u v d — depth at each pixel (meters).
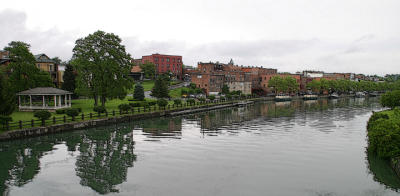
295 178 21.48
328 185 20.25
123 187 19.12
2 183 19.53
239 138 34.84
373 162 25.36
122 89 51.28
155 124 44.97
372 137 26.73
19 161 24.25
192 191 18.70
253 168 23.59
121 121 45.06
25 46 49.78
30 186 19.05
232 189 19.22
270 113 63.41
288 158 26.56
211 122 48.38
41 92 46.03
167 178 20.94
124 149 28.72
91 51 48.41
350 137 36.03
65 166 23.16
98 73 48.66
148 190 18.72
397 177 21.20
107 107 56.53
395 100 53.69
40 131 32.66
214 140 33.50
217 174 22.02
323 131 40.25
